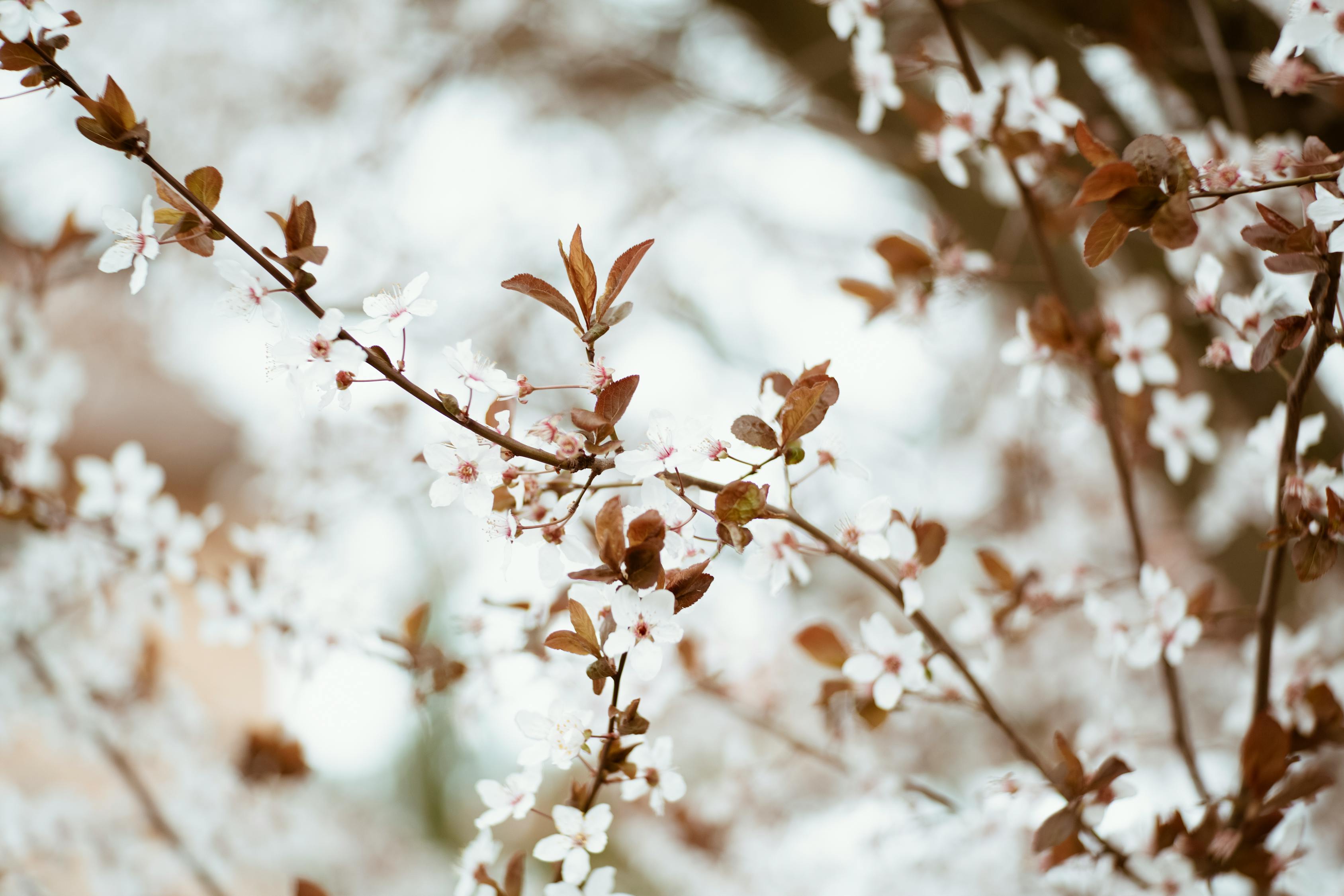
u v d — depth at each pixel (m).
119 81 1.82
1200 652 1.26
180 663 1.22
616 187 1.98
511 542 0.68
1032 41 1.01
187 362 2.34
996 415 1.59
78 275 0.97
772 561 0.74
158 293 1.81
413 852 1.82
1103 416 0.84
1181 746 0.84
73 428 2.96
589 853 0.70
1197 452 0.86
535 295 0.68
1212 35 0.86
